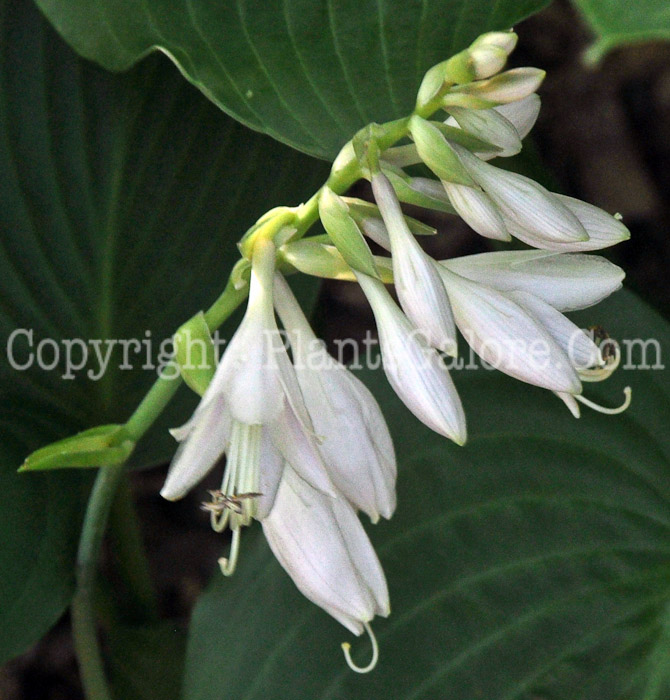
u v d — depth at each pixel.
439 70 0.30
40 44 0.44
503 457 0.42
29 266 0.45
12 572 0.41
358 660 0.40
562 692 0.39
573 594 0.41
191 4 0.37
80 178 0.45
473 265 0.33
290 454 0.30
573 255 0.33
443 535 0.42
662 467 0.42
